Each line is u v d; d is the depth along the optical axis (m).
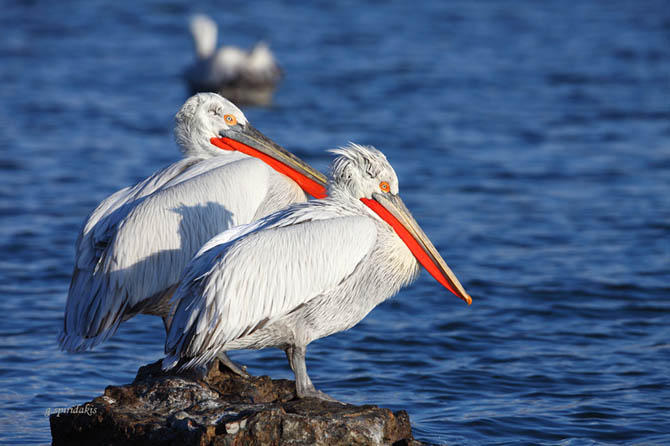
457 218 19.61
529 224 19.16
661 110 30.55
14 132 27.36
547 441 9.62
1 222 18.73
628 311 14.24
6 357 11.98
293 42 44.06
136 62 41.12
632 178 22.80
